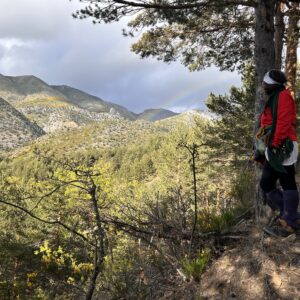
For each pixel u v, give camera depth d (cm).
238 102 1477
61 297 452
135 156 9656
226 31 1080
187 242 440
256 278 328
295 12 1019
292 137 338
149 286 381
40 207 1152
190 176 2230
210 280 355
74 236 439
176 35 1097
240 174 635
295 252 338
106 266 436
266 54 463
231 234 418
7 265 1512
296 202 348
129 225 462
